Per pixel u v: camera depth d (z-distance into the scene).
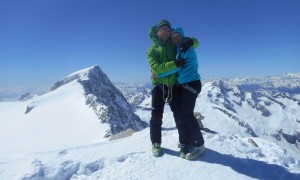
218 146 2.96
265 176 2.43
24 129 29.31
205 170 2.46
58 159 2.65
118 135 4.27
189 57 2.54
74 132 25.62
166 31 2.61
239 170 2.50
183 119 2.63
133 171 2.47
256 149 3.03
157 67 2.52
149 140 3.11
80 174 2.49
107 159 2.67
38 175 2.31
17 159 2.60
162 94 2.70
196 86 2.58
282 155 3.01
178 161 2.60
